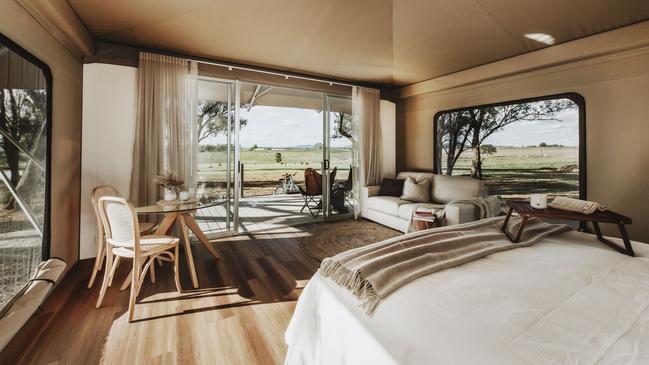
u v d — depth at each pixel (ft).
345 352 3.19
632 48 9.46
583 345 2.31
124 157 10.28
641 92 9.37
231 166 13.64
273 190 28.81
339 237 12.89
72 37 8.54
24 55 6.70
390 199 14.70
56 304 6.82
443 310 2.87
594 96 10.34
